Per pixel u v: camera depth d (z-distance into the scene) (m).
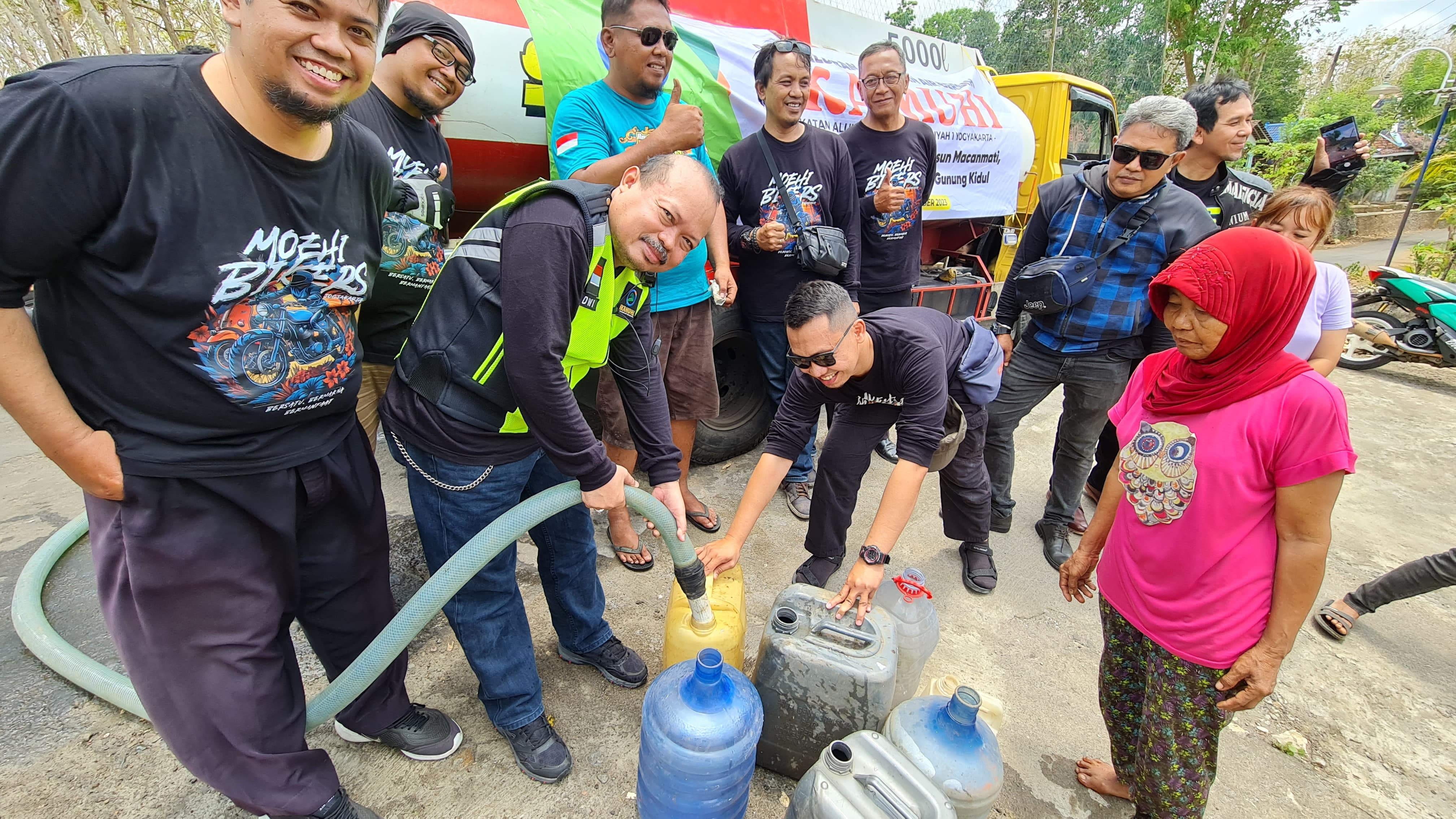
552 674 2.10
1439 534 3.27
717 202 1.38
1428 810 1.85
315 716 1.47
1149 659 1.50
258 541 1.27
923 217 3.85
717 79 2.91
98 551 1.21
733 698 1.38
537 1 2.47
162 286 1.02
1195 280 1.25
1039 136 5.48
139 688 1.25
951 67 4.51
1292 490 1.24
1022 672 2.26
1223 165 2.76
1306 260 1.22
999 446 2.87
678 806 1.42
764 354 3.04
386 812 1.64
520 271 1.27
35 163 0.89
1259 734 2.06
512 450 1.54
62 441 1.04
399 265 1.86
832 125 3.39
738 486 3.28
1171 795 1.49
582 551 1.88
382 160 1.31
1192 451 1.36
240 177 1.06
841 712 1.54
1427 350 5.54
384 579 1.62
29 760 1.71
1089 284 2.43
